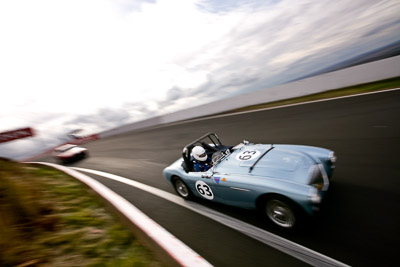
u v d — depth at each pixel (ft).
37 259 7.80
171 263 6.91
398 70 29.35
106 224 10.30
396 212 8.87
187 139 31.76
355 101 26.11
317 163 9.81
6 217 9.16
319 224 9.14
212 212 11.64
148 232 8.38
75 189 15.71
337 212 9.64
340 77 34.27
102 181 21.38
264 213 9.54
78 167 32.07
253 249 8.46
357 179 11.84
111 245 8.59
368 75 31.81
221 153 12.93
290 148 11.68
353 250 7.61
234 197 10.29
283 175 9.22
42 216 10.64
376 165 12.73
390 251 7.27
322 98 32.37
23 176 15.37
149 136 45.29
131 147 38.27
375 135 16.70
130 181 19.56
